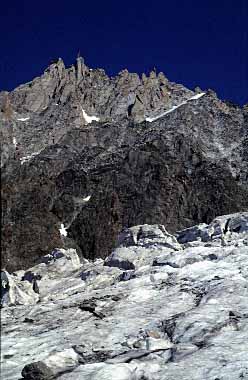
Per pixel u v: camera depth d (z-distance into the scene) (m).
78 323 21.62
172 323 18.25
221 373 13.13
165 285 25.62
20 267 53.09
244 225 36.03
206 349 15.08
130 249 34.78
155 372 13.71
